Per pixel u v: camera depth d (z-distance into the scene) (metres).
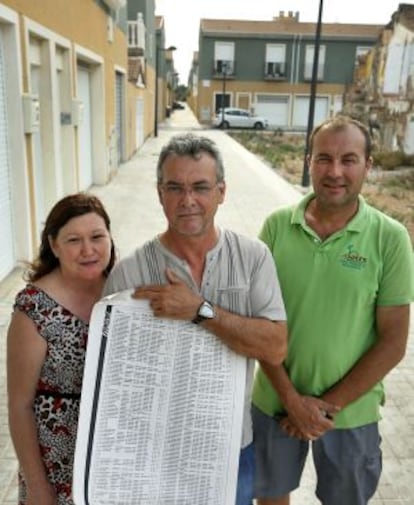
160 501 1.80
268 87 40.91
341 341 2.08
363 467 2.23
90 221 1.79
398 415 3.78
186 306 1.70
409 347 4.76
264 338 1.78
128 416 1.75
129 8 22.62
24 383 1.81
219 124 37.09
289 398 2.12
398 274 2.00
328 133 1.96
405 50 18.80
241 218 9.84
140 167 16.27
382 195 13.06
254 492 2.40
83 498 1.75
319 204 2.05
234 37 39.75
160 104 41.53
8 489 2.93
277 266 2.13
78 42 9.59
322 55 40.19
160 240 1.82
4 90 5.93
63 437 1.87
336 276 2.03
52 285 1.83
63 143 9.43
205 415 1.79
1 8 5.34
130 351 1.73
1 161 5.91
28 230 6.38
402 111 19.09
